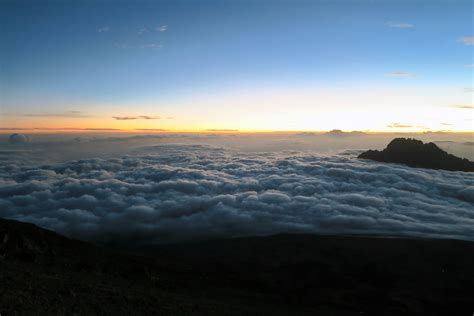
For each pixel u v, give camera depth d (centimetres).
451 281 8200
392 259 9925
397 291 7531
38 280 2870
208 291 5128
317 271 8906
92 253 5441
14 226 5428
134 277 4581
